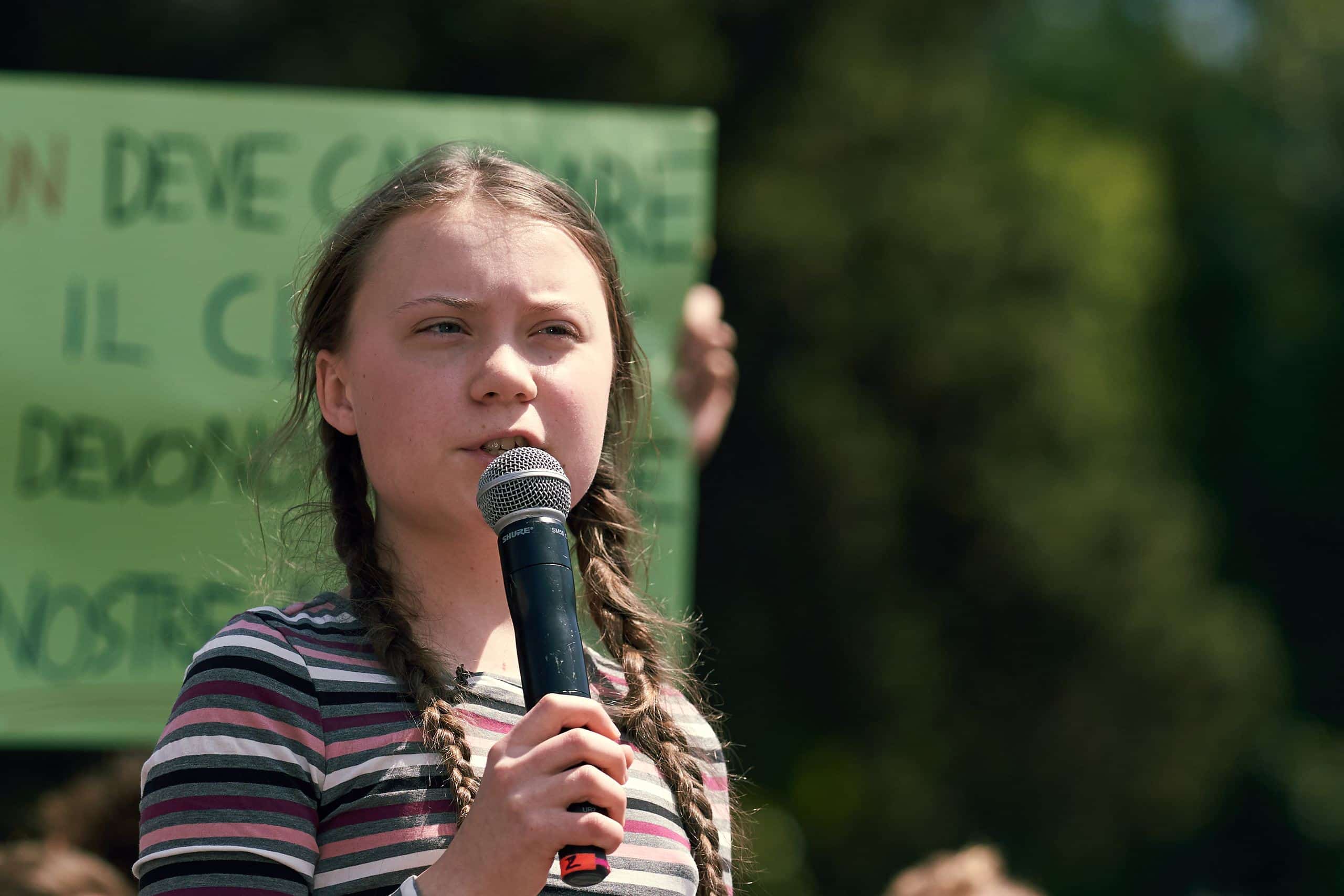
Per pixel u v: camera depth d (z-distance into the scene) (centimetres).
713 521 3131
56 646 1095
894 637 3162
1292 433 4731
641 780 502
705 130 1186
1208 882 4384
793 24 3234
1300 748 4566
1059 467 3384
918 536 3303
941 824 3206
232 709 448
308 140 1172
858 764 3156
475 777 456
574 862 411
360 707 463
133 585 1111
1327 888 4431
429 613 500
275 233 1163
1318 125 4962
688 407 1127
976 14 3525
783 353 3188
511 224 502
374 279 507
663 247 1173
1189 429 4497
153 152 1162
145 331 1145
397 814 450
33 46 2738
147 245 1155
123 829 959
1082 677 3397
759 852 2970
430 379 487
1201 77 4753
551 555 454
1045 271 3447
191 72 2781
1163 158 4491
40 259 1145
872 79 3269
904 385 3272
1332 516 4766
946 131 3375
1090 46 4503
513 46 2869
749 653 3109
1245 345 4656
